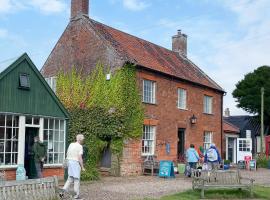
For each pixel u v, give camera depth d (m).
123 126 21.72
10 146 16.52
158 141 24.16
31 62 17.41
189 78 27.56
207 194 14.00
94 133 21.77
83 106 22.73
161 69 24.81
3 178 14.49
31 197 9.88
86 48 23.81
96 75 22.92
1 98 16.09
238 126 44.88
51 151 18.23
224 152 35.22
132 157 22.27
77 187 12.38
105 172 21.81
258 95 45.53
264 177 22.84
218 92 31.41
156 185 17.00
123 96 21.83
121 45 24.09
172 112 25.61
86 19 24.28
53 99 18.38
